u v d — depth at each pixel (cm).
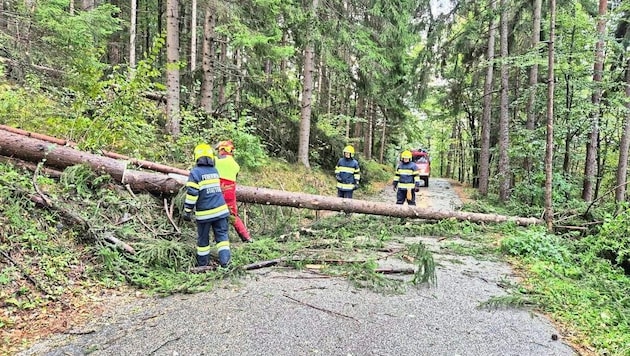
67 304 394
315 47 1236
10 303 370
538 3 1080
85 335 345
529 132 1223
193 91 1258
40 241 459
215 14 1132
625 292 534
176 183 667
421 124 3794
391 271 544
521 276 566
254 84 1296
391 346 344
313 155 1491
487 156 1669
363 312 413
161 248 517
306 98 1403
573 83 1110
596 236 766
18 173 567
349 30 1282
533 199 1188
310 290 470
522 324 404
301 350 330
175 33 1032
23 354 312
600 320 420
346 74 1423
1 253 416
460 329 384
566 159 1263
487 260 640
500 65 1415
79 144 688
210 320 379
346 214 890
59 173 605
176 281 475
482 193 1659
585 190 1259
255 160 1138
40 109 767
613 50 1203
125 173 643
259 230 790
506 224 901
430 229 829
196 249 557
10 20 852
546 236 738
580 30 1144
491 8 1350
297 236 726
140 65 759
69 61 848
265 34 1130
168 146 955
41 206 511
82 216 528
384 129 2828
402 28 1424
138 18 2041
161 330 357
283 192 800
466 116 2762
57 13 874
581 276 586
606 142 1620
